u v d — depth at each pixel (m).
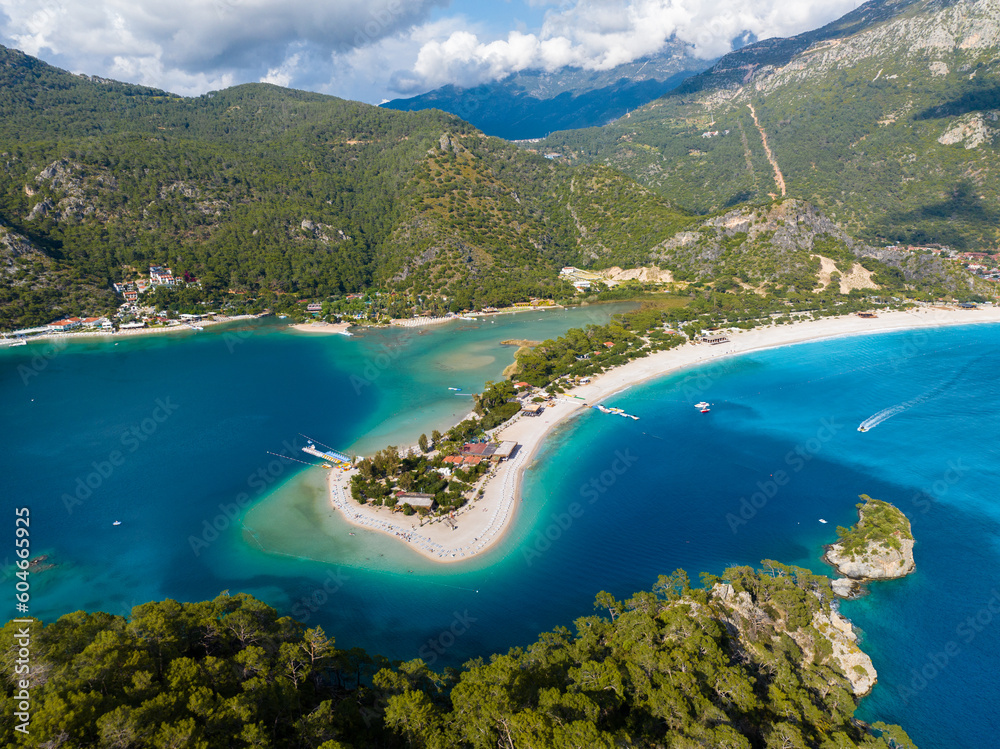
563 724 48.84
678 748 49.53
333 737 49.28
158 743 42.03
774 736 52.53
